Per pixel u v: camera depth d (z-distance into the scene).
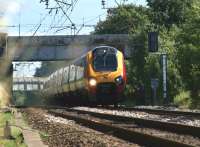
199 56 76.62
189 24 79.69
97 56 57.88
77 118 35.25
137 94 93.75
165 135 24.48
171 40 96.38
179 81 82.88
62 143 21.38
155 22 149.00
